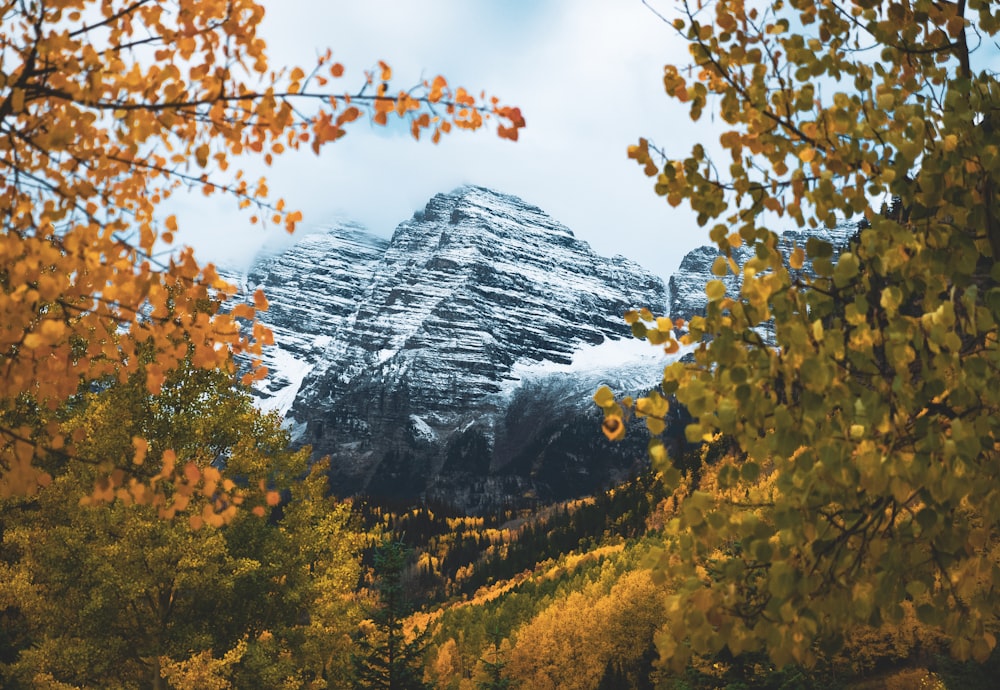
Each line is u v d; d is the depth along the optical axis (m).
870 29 4.24
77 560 13.74
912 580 3.50
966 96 3.87
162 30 3.76
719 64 4.11
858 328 3.37
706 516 3.45
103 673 14.10
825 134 3.97
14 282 3.67
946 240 3.60
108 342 4.27
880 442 3.30
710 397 3.38
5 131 3.80
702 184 3.90
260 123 3.90
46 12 3.71
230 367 4.45
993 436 3.48
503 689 32.59
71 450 4.23
